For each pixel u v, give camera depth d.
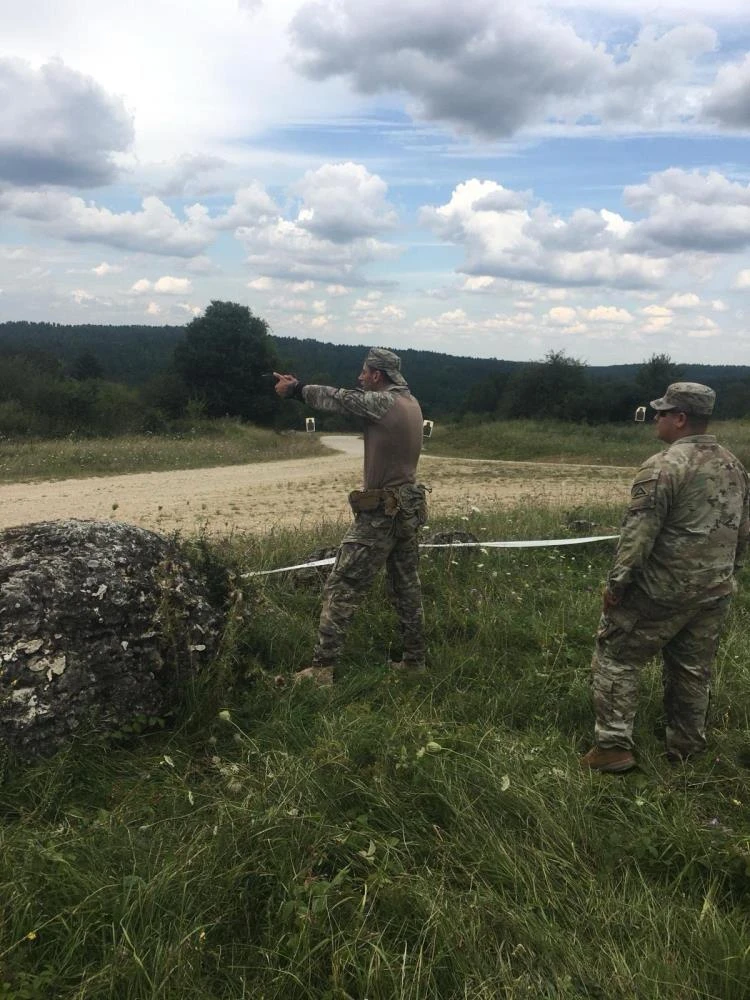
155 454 19.58
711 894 2.37
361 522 3.88
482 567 5.82
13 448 18.58
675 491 3.03
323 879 2.35
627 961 2.09
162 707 3.37
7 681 2.94
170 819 2.63
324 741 3.06
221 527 9.30
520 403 41.22
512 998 1.92
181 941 2.03
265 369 52.59
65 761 2.92
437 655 4.25
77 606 3.19
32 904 2.15
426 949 2.09
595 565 6.53
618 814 2.79
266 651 4.25
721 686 3.84
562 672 3.99
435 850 2.54
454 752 3.02
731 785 3.06
